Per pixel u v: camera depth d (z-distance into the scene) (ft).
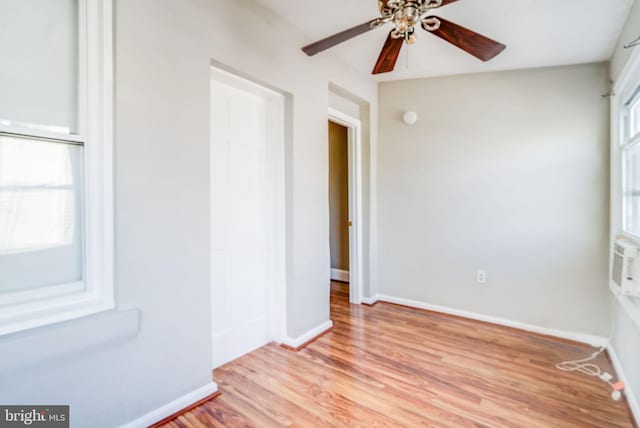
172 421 5.34
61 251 4.47
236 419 5.41
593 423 5.39
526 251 9.21
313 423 5.32
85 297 4.57
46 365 4.11
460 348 8.07
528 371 7.01
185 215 5.58
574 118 8.52
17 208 4.12
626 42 6.52
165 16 5.23
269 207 8.22
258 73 6.88
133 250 4.91
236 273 7.50
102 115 4.62
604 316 8.27
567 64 8.52
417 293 11.06
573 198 8.58
